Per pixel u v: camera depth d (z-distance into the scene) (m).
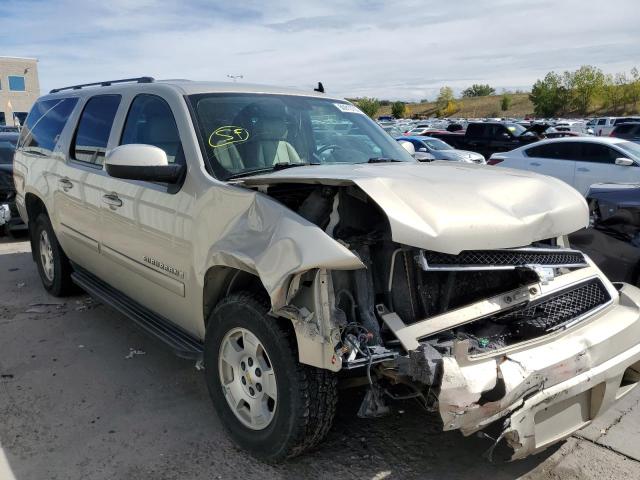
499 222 2.75
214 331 3.20
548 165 12.29
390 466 3.12
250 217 2.99
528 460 3.20
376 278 2.88
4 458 3.13
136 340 4.76
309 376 2.77
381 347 2.66
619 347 2.96
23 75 59.75
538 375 2.61
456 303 2.95
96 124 4.71
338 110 4.48
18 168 6.11
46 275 5.90
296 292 2.65
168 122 3.81
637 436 3.46
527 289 2.93
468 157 18.19
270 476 3.00
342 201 2.88
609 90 83.38
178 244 3.49
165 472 3.03
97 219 4.45
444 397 2.41
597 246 5.43
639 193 5.36
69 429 3.42
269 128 3.88
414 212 2.66
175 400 3.78
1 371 4.17
